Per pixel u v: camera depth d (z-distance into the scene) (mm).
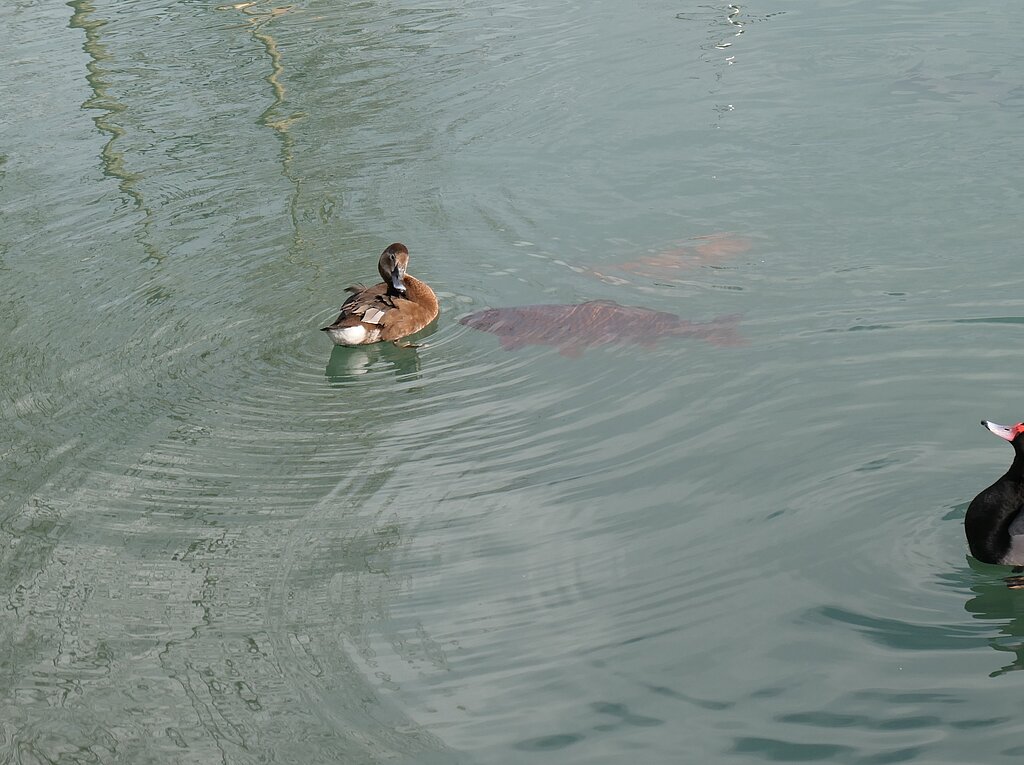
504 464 9016
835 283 11469
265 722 6582
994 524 7152
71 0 21297
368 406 10031
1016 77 16125
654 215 13367
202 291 12094
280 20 19891
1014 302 10656
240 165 14789
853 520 7809
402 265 11383
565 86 16781
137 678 7043
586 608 7262
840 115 15477
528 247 12773
